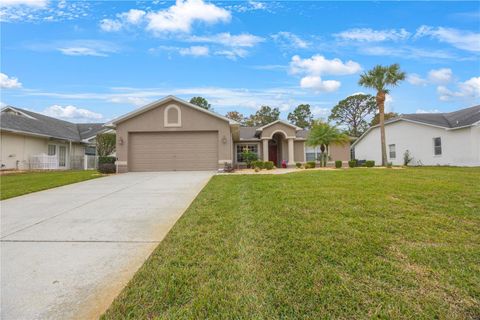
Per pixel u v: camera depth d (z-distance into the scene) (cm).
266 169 1644
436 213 468
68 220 504
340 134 1858
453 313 211
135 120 1450
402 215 457
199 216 487
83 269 306
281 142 2223
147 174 1281
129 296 243
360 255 308
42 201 677
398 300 227
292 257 307
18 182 1012
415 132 2044
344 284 251
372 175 977
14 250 363
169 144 1462
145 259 330
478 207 502
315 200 567
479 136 1645
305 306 222
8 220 508
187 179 1059
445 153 1802
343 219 439
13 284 274
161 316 215
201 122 1452
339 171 1195
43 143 1969
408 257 303
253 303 227
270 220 442
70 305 239
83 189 852
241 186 803
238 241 362
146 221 493
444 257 302
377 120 4197
